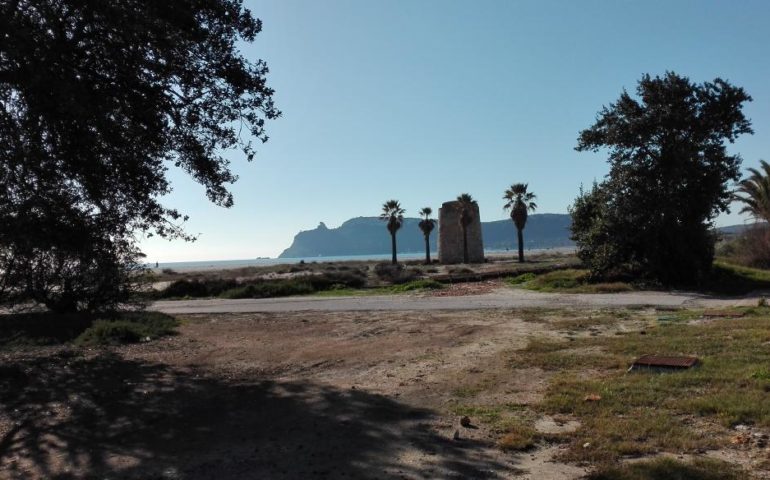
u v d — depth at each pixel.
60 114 8.11
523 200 68.81
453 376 8.77
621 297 20.70
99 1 7.97
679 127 23.89
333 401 7.61
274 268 72.00
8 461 5.93
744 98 23.81
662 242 24.59
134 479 5.27
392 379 8.83
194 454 5.86
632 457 5.18
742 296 20.53
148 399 8.18
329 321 16.77
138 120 9.48
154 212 10.70
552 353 10.04
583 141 26.19
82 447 6.25
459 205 77.44
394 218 82.06
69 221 8.95
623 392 7.07
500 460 5.33
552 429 6.09
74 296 16.73
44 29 8.12
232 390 8.57
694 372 7.65
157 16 8.64
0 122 7.98
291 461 5.51
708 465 4.80
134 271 17.80
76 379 9.49
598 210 26.53
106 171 9.23
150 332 14.52
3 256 13.88
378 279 35.44
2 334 13.80
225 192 11.45
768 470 4.68
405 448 5.74
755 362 8.05
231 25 10.45
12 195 8.03
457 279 31.31
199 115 10.48
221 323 17.19
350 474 5.12
